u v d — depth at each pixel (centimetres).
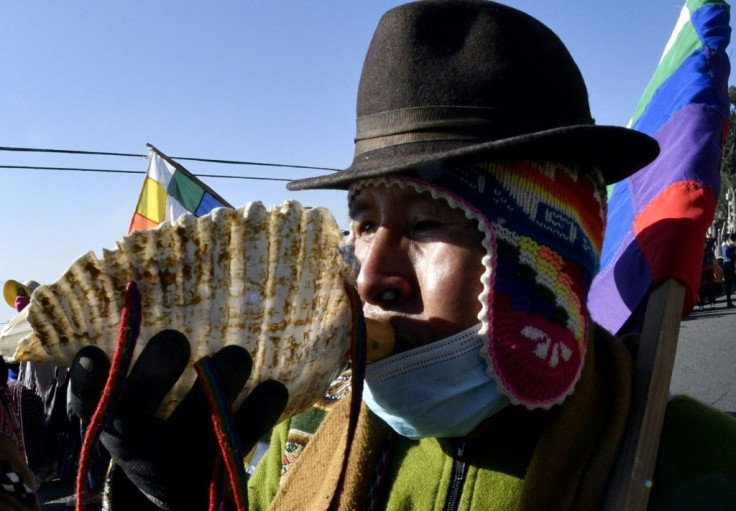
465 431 92
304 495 112
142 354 61
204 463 64
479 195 88
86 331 62
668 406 99
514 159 89
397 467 105
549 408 90
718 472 88
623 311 120
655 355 100
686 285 110
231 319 66
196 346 65
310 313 71
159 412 67
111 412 58
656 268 112
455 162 85
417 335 88
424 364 87
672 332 104
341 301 76
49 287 59
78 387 61
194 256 64
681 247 111
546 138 84
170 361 61
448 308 87
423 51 92
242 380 65
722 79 131
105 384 61
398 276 90
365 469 104
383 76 94
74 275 60
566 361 91
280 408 69
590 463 90
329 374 76
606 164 104
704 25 136
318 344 73
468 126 89
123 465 64
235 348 65
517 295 88
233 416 67
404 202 90
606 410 96
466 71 90
